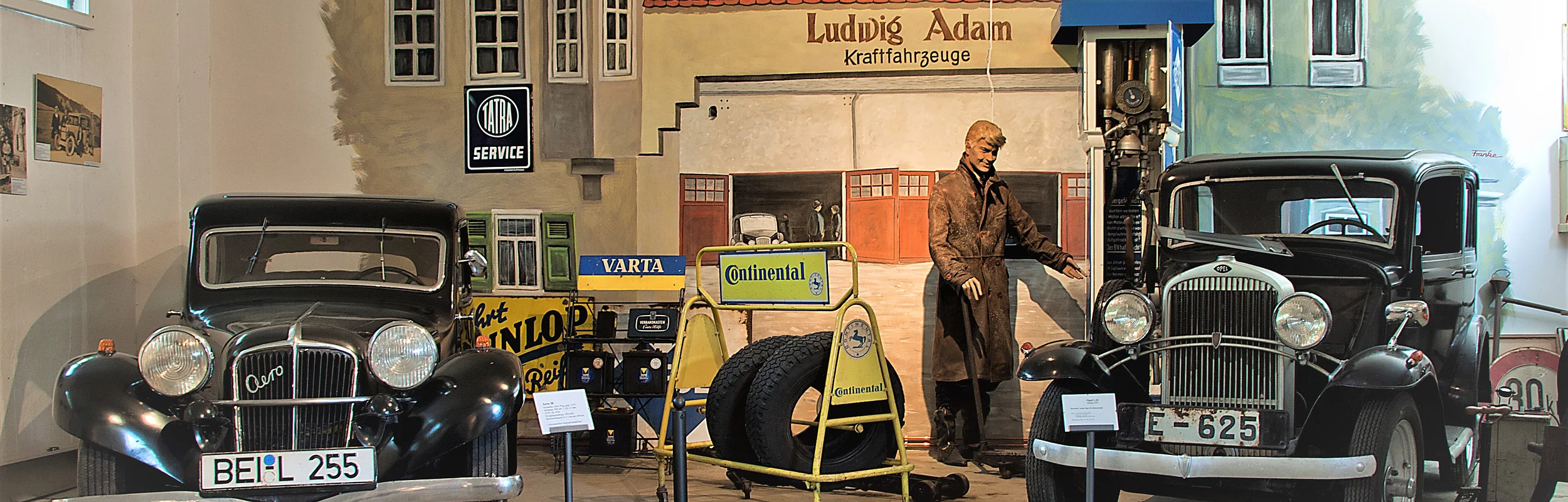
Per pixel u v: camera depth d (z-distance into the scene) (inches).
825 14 219.8
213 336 143.6
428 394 135.6
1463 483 161.8
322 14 233.0
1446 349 161.8
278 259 171.0
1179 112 204.2
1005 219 197.6
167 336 128.0
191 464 127.5
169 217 222.4
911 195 216.7
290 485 123.2
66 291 198.5
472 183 229.5
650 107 223.6
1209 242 157.2
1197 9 193.6
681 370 173.6
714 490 173.9
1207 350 139.3
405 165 230.8
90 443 130.2
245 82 232.8
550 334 216.8
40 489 192.2
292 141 232.7
